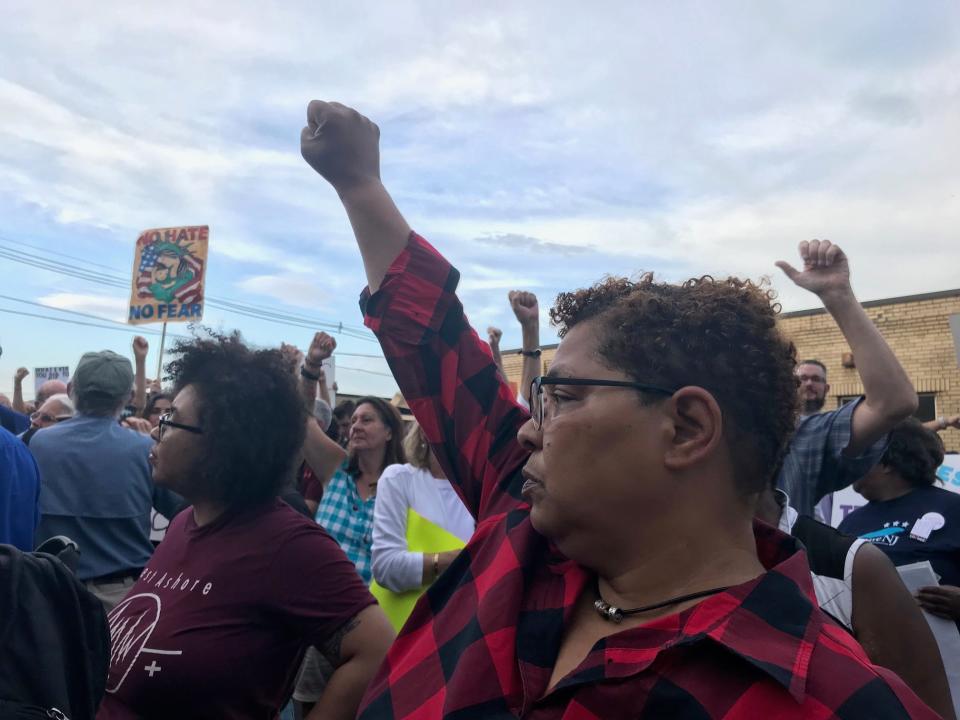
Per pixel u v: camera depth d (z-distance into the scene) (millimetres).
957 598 2227
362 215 1448
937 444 3049
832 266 2424
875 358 2348
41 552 1573
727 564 912
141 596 1796
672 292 1001
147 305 7293
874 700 733
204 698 1634
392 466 3340
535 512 977
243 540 1753
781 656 769
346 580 1757
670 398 904
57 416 5445
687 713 769
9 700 1317
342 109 1434
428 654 1124
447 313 1442
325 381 4707
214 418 1782
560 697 869
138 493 3457
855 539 1892
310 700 3342
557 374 963
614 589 967
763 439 932
